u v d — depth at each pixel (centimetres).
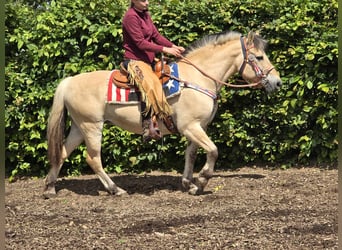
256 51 620
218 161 766
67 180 725
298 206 553
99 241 454
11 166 763
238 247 428
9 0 768
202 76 617
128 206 581
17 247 444
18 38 720
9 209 583
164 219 516
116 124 631
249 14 731
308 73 708
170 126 618
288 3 730
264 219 505
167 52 599
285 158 761
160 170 771
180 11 725
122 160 754
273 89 622
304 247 425
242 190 639
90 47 726
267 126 741
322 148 732
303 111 722
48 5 745
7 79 720
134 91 607
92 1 722
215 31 725
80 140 657
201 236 458
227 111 738
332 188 627
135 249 430
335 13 721
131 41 605
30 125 725
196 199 602
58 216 545
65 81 641
